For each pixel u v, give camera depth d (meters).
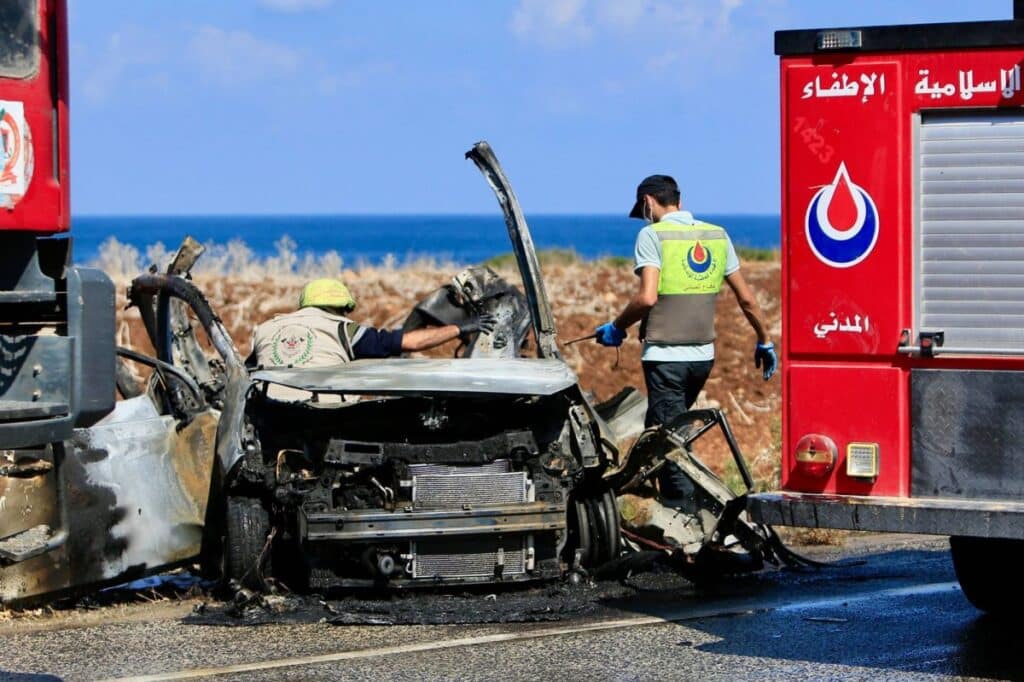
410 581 16.05
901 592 17.05
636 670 13.53
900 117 13.30
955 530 13.01
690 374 18.56
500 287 20.02
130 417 16.89
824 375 13.65
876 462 13.45
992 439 13.10
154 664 13.80
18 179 10.95
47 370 10.95
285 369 17.06
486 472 16.25
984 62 12.98
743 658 13.98
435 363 17.42
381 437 16.91
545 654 14.12
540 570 16.59
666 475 18.05
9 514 15.14
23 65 11.02
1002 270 13.05
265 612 15.77
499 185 19.30
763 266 63.75
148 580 18.02
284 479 16.41
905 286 13.34
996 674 13.43
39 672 13.52
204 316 17.62
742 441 27.73
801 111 13.61
